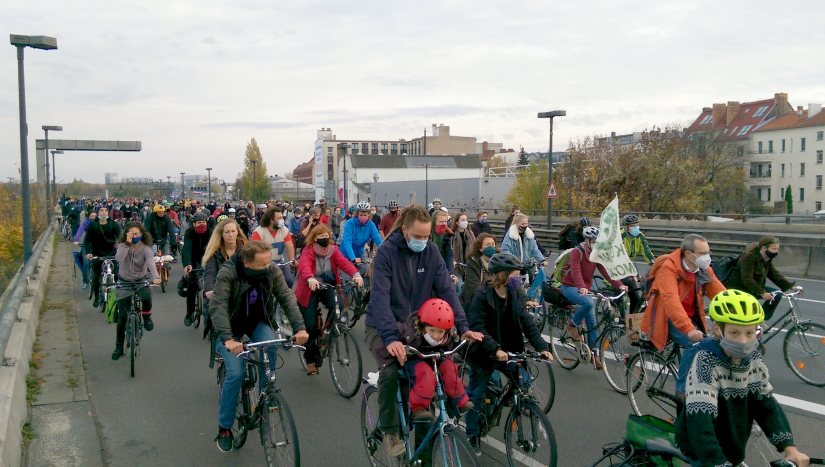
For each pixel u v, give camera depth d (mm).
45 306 11734
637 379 5887
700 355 3080
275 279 4898
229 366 4863
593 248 7000
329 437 5527
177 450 5242
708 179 58906
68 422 5801
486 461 4871
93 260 11398
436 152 119438
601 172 44344
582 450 5141
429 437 3977
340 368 6750
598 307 7289
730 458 3113
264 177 96500
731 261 7027
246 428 4988
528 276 9602
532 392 5496
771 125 79875
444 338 4062
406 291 4434
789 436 3062
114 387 6926
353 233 9352
